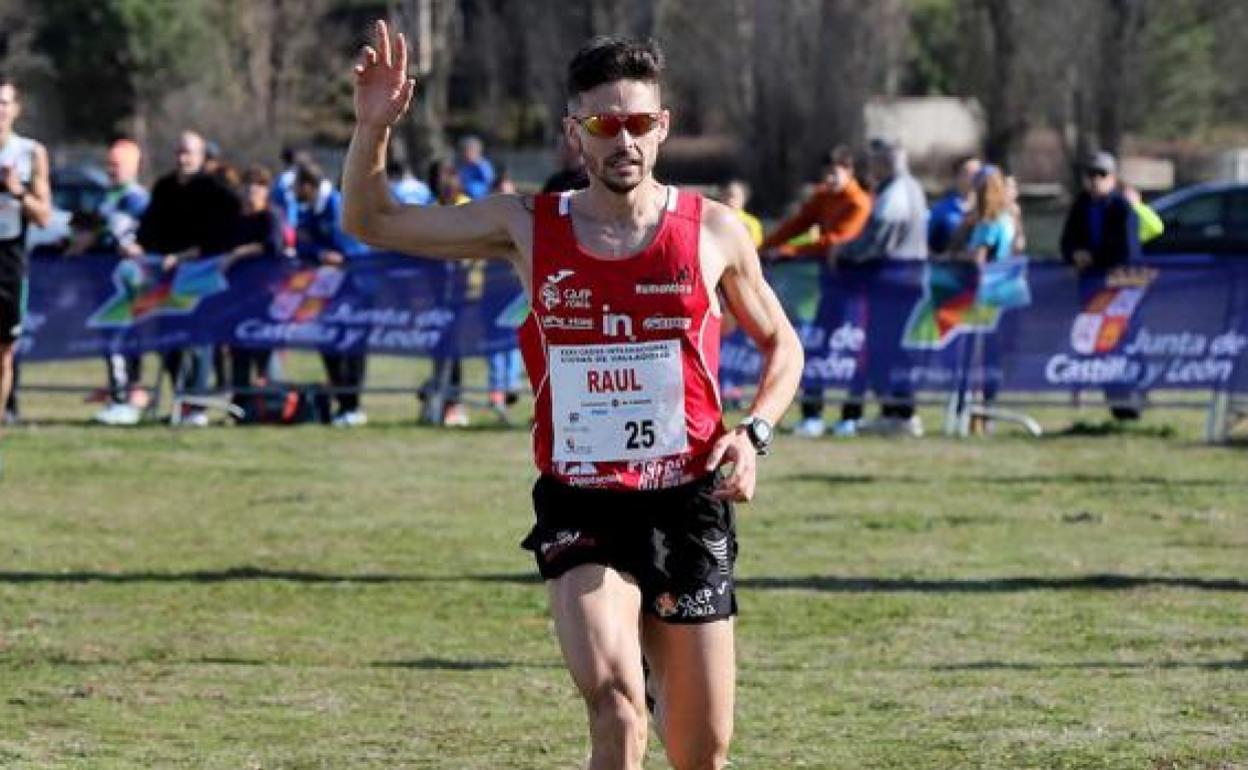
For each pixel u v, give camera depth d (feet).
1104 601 68.64
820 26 341.21
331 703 54.54
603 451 37.86
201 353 119.24
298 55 394.73
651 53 37.63
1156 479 98.53
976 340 112.47
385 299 116.26
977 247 114.21
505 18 415.85
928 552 78.18
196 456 105.60
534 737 50.93
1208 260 111.04
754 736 50.83
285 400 120.78
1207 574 73.56
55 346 116.88
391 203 38.65
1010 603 68.33
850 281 112.37
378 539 81.15
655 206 37.99
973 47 354.74
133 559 76.33
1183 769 47.42
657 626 38.27
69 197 224.33
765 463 103.65
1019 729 51.26
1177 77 372.38
